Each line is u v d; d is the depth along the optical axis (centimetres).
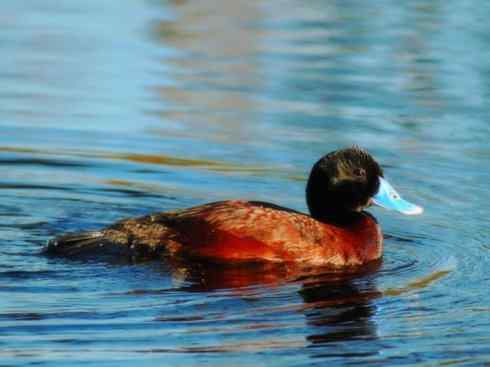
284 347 937
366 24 2305
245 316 1002
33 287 1047
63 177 1448
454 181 1457
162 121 1672
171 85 1855
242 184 1441
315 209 1247
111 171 1477
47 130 1620
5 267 1097
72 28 2209
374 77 1916
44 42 2098
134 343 933
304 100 1781
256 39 2172
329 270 1149
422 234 1285
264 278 1109
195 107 1733
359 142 1591
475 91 1839
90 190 1405
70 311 993
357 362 916
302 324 990
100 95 1791
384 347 946
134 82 1867
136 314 995
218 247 1147
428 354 936
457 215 1341
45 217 1302
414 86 1862
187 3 2483
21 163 1489
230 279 1102
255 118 1695
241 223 1155
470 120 1695
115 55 2023
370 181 1235
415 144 1589
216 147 1566
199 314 1001
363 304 1045
